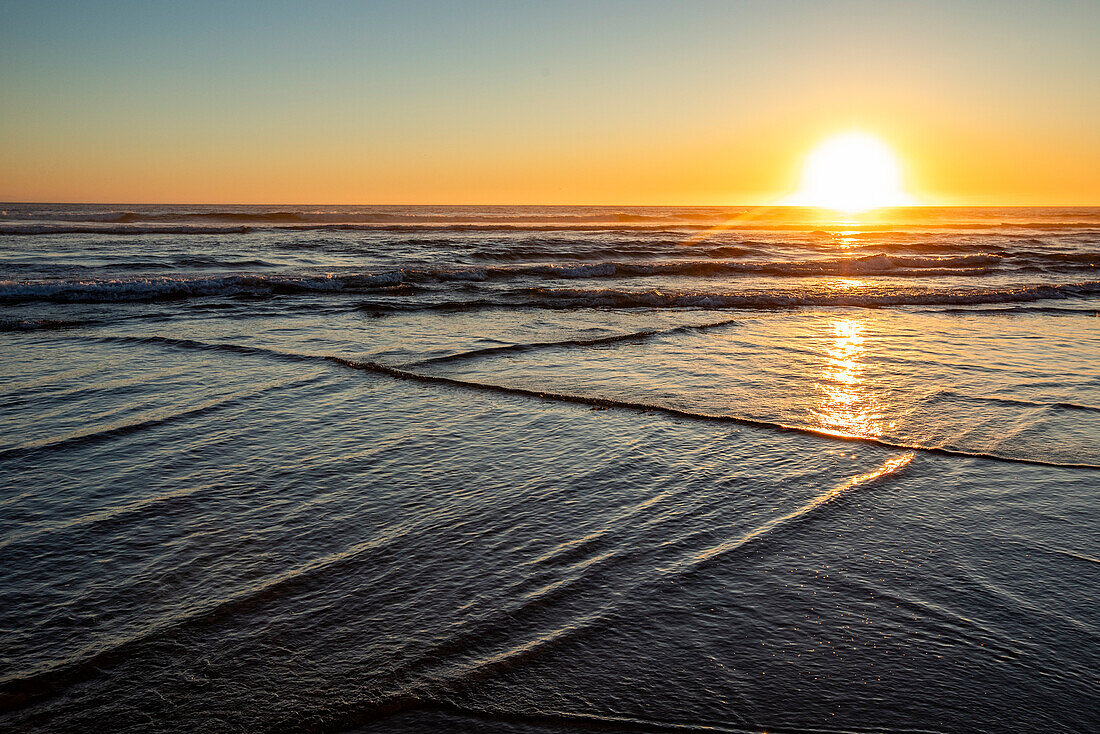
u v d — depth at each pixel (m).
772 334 7.71
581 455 3.80
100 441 3.88
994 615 2.38
